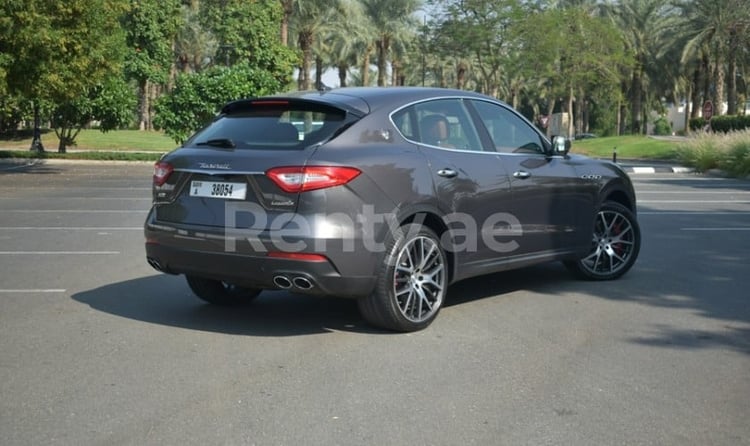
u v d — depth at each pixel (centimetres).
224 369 509
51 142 4638
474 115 667
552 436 402
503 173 658
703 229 1172
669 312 658
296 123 579
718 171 2797
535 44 4847
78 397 458
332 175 538
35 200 1648
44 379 489
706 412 436
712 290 742
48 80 2322
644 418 427
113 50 2550
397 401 451
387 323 579
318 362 523
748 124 4512
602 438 400
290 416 429
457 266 624
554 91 5966
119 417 428
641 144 4916
